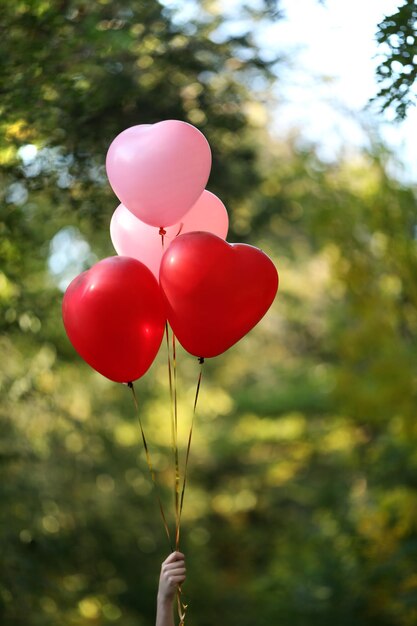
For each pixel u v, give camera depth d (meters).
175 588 3.74
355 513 10.29
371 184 8.62
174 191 3.76
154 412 12.41
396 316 9.02
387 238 8.52
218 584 13.67
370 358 9.30
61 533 8.63
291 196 9.84
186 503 14.68
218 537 16.28
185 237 3.75
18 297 6.90
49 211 7.26
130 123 6.93
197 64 7.13
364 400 9.24
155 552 10.55
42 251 7.62
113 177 3.87
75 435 9.27
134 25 6.38
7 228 6.46
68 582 8.89
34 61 5.64
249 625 11.81
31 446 8.49
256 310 3.79
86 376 9.20
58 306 7.34
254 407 16.45
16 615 7.67
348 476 12.29
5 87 5.62
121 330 3.75
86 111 6.16
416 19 4.55
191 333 3.80
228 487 17.84
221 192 8.47
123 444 10.45
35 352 7.83
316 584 9.85
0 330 7.04
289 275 15.14
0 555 7.52
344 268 8.98
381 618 9.00
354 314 9.06
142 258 4.18
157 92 7.12
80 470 9.23
